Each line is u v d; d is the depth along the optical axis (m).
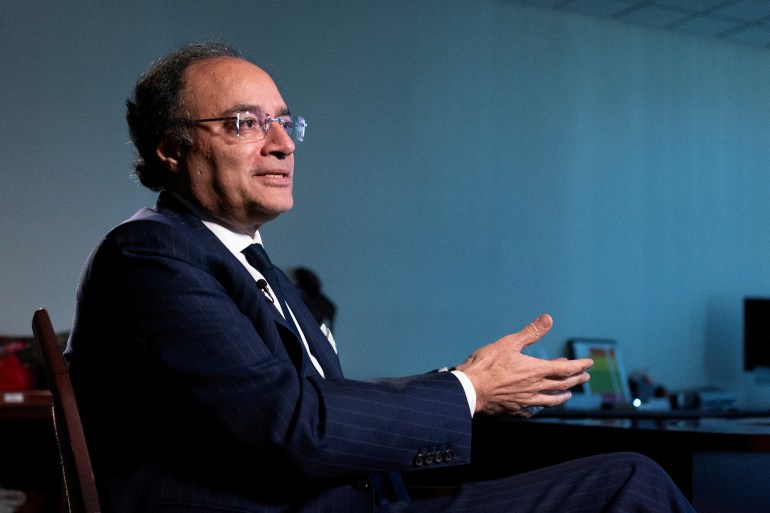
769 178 7.37
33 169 5.13
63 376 1.38
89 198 5.25
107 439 1.45
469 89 6.27
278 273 1.83
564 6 6.53
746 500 1.93
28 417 3.95
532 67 6.50
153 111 1.65
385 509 1.54
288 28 5.75
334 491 1.45
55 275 5.14
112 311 1.43
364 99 5.94
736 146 7.26
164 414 1.41
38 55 5.16
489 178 6.30
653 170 6.91
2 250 5.05
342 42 5.89
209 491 1.39
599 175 6.69
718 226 7.14
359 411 1.39
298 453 1.34
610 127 6.75
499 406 1.54
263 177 1.62
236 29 5.62
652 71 6.95
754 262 7.28
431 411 1.44
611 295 6.67
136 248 1.45
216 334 1.38
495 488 1.55
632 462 1.51
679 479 1.87
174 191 1.67
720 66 7.23
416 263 6.03
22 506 4.09
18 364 4.29
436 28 6.18
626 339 6.70
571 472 1.53
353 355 5.81
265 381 1.37
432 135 6.13
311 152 5.77
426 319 6.04
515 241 6.35
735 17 6.71
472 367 1.54
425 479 2.35
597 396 6.27
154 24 5.42
